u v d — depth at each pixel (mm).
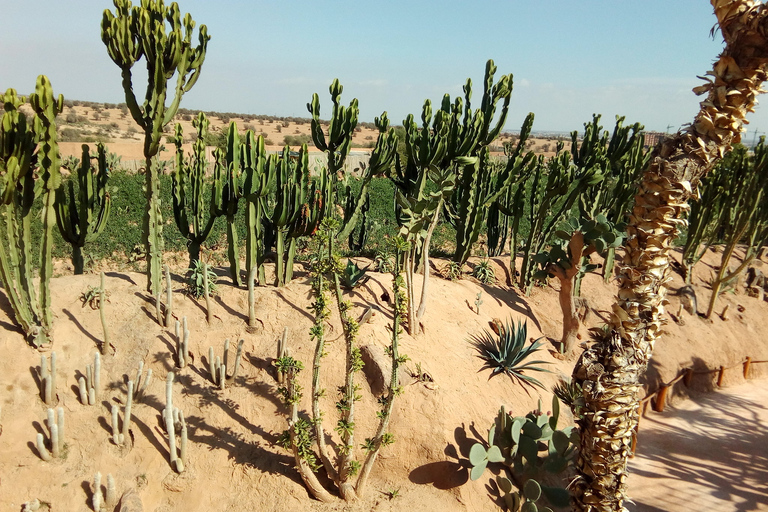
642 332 5035
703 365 12062
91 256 13273
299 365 5680
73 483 5770
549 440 7180
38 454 5859
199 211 8492
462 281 11125
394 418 7090
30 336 6605
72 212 8008
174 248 14820
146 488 5953
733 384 12438
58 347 6832
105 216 8406
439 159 9016
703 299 13883
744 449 9602
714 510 7895
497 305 10891
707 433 10086
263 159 7734
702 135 4559
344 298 8461
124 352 7098
